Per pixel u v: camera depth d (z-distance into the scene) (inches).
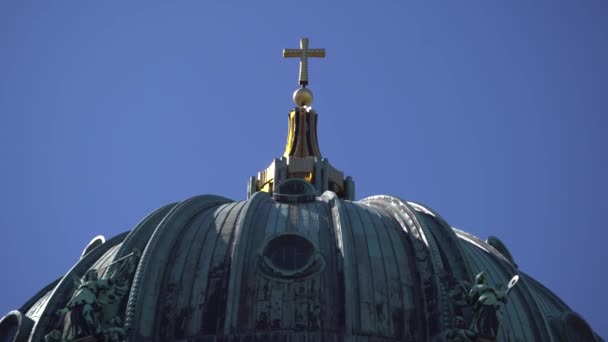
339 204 4891.7
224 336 4458.7
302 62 5959.6
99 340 4409.5
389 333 4522.6
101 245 5098.4
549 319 5007.4
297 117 5826.8
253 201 4896.7
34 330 4731.8
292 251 4648.1
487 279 4795.8
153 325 4557.1
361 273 4621.1
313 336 4453.7
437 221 4899.1
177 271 4672.7
